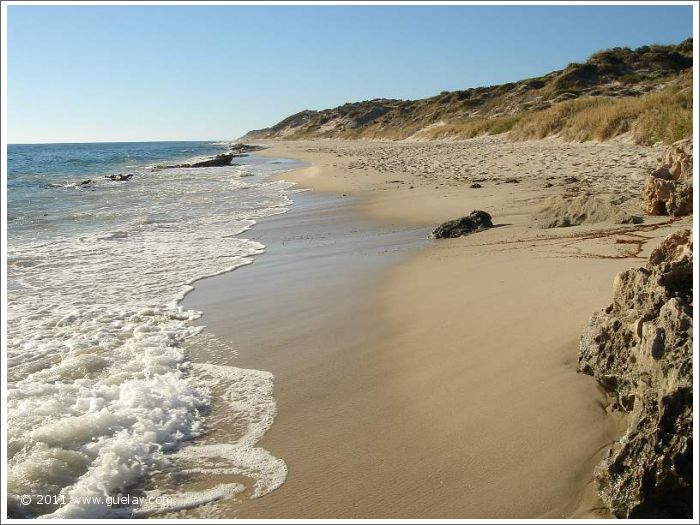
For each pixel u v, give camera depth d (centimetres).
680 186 924
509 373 456
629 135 2297
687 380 315
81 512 327
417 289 704
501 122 4062
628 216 912
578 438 369
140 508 335
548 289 625
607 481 318
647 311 380
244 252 1004
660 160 1024
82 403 449
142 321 654
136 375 506
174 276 848
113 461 371
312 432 409
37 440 396
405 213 1299
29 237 1192
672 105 2227
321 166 2850
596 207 956
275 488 350
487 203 1296
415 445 382
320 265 877
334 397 455
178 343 587
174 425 421
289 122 13625
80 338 600
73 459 376
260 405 451
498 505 323
